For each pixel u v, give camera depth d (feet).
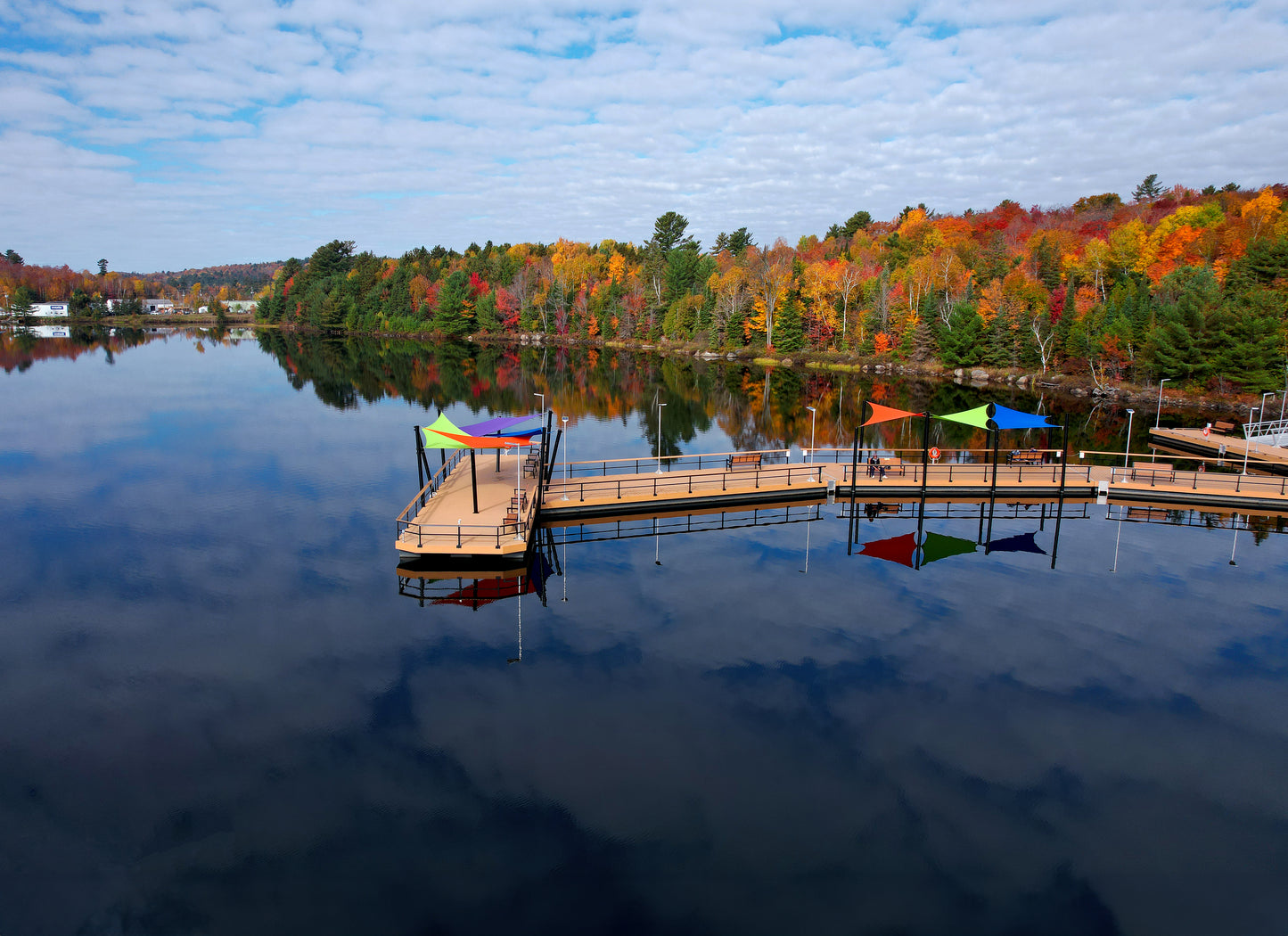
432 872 51.31
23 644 84.17
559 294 577.43
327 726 67.92
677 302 522.47
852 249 611.47
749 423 247.91
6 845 54.39
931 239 546.67
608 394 311.88
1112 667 78.95
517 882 50.57
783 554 113.19
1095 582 102.17
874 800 58.49
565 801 58.13
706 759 62.95
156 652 82.07
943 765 62.80
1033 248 470.39
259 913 48.39
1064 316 327.67
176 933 47.01
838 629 86.89
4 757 64.08
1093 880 51.16
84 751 64.85
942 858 52.90
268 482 158.40
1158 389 278.05
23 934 47.14
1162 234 417.28
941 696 72.95
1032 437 222.48
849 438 224.53
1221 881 51.52
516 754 63.46
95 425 226.17
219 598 96.22
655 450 202.59
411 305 643.45
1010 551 115.14
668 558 110.83
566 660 79.30
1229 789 60.54
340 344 553.23
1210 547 117.08
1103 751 65.00
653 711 69.77
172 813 57.41
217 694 73.31
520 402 286.66
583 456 195.00
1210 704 72.28
